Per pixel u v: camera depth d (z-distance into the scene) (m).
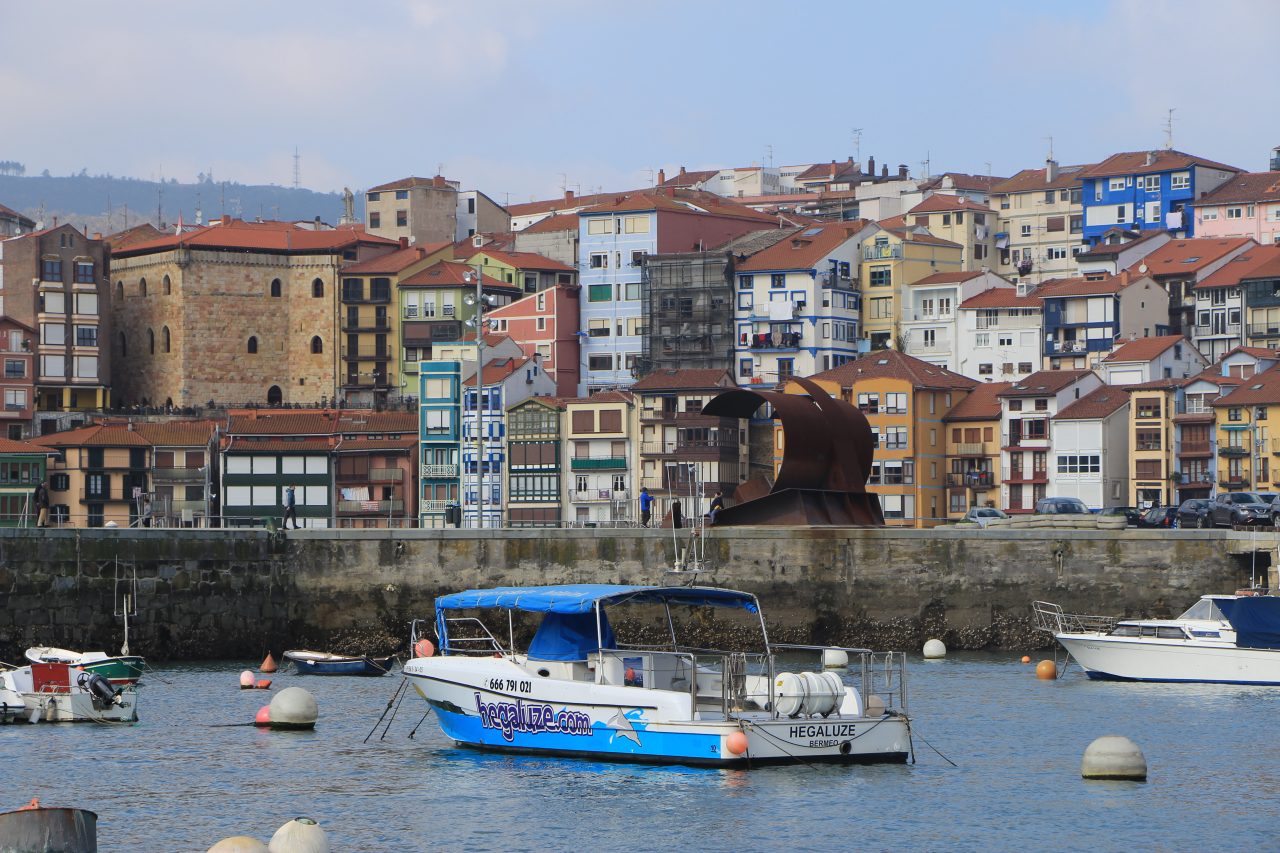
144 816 73.56
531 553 142.38
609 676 81.38
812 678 79.44
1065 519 145.25
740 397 144.38
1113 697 106.75
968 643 140.75
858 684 113.19
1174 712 100.06
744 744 77.31
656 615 139.88
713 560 141.25
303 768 83.19
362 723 97.19
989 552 141.00
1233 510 161.38
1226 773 81.62
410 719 98.56
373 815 73.25
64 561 136.00
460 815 72.88
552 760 82.06
